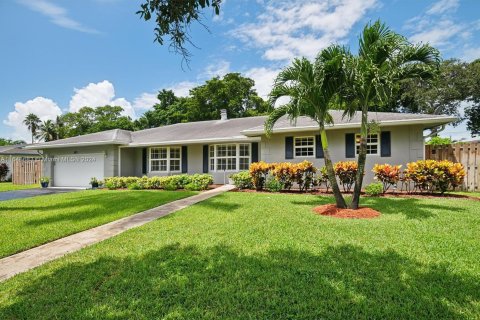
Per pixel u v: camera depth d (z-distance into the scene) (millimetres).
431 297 2807
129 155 18000
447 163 9547
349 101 8000
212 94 35469
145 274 3516
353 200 7238
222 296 2936
